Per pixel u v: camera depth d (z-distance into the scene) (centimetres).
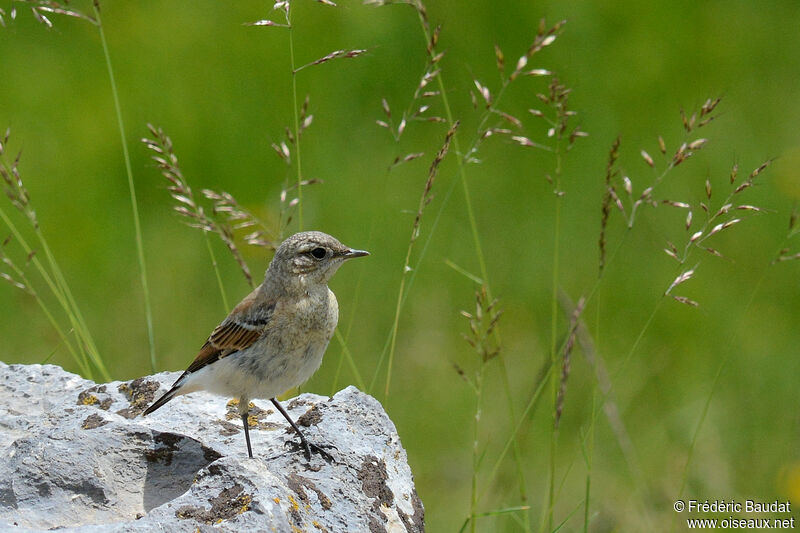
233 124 1792
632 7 2020
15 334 1448
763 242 1627
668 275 1588
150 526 633
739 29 2002
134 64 1914
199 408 919
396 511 773
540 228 1652
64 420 852
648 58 1930
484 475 1255
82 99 1842
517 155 1775
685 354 1470
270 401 937
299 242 858
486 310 963
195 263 1560
